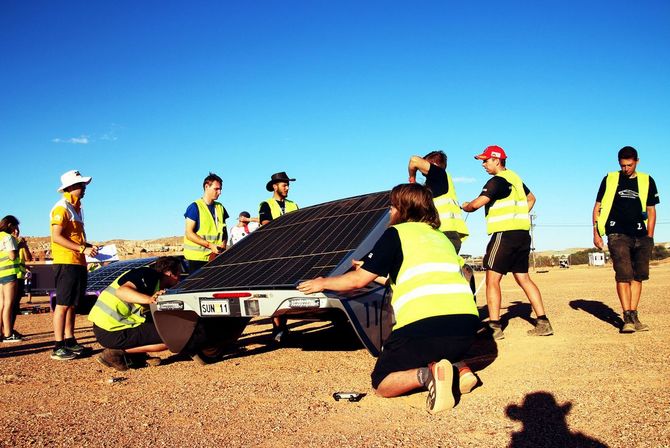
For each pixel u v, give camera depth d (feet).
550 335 21.18
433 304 12.18
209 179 24.25
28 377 17.99
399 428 11.10
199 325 18.43
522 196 21.09
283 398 13.94
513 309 31.14
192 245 23.77
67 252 22.03
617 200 21.42
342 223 18.38
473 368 16.48
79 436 11.37
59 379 17.52
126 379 17.19
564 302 33.86
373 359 18.92
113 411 13.28
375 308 14.47
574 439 9.99
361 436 10.70
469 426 11.00
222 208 25.05
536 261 178.60
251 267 17.69
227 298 15.78
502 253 20.76
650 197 21.42
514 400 12.67
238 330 19.98
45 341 28.02
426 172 20.27
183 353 18.63
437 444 10.07
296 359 19.47
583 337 20.49
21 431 11.83
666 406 11.63
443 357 12.21
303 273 15.47
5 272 28.35
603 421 10.88
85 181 23.09
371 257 12.58
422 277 12.35
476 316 12.50
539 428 10.66
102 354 18.43
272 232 20.61
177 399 14.26
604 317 25.91
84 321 38.22
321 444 10.35
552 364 16.24
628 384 13.55
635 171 21.54
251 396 14.29
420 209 13.34
